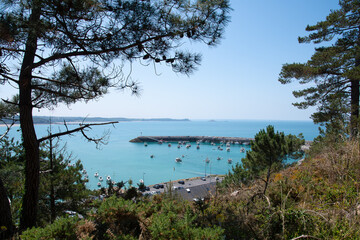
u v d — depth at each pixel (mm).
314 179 4133
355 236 2275
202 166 105312
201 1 4145
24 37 3996
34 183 5129
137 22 4023
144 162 114312
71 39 4043
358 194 2994
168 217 2602
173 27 4309
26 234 2406
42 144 8242
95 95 5219
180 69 4762
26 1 3389
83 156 129500
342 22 13906
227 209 3320
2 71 4203
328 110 14281
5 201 4426
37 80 5793
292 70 14531
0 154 7664
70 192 8859
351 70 12430
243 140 197375
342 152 4449
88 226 2527
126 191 4703
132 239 2461
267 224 2666
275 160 6523
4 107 5766
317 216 2721
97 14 3783
